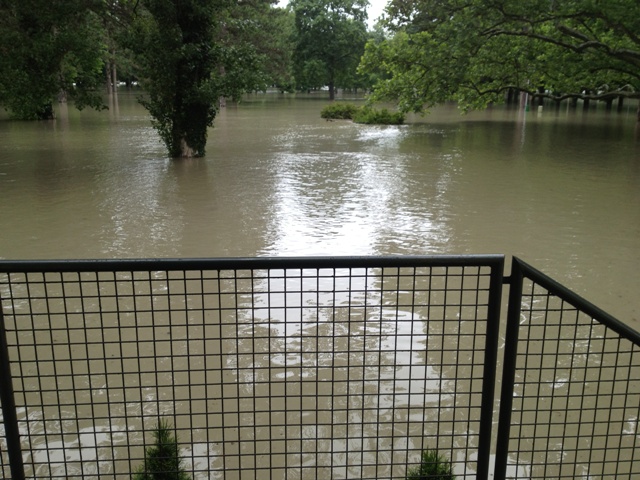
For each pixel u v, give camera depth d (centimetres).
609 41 2294
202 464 383
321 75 6825
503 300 699
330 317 638
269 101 6481
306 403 463
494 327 235
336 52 6975
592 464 386
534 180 1603
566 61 2397
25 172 1714
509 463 384
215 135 2884
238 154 2164
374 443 407
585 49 2206
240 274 783
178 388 494
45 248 949
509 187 1500
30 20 1822
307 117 4088
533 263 866
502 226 1093
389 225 1099
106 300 698
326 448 400
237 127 3319
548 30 2316
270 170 1791
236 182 1580
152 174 1705
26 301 695
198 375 517
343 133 2991
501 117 4072
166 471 291
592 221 1138
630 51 2033
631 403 468
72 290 734
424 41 2245
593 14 1952
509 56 2384
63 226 1095
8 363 231
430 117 4084
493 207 1261
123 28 2262
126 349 573
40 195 1389
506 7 2011
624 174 1702
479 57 2311
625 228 1083
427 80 2183
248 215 1185
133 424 437
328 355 548
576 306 236
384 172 1750
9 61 1759
